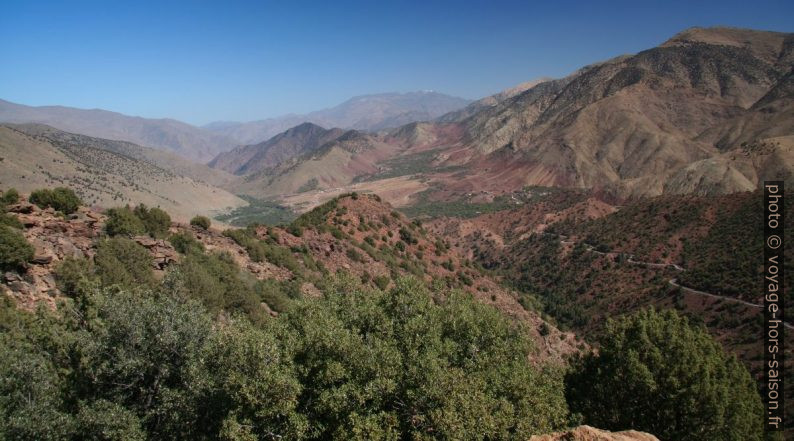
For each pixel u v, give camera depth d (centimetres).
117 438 1465
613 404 2550
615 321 2938
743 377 2845
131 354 1606
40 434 1382
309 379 1614
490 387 1753
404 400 1582
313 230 6131
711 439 2380
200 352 1644
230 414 1495
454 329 1959
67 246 2678
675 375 2469
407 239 7644
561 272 14025
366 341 1745
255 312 3156
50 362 1595
